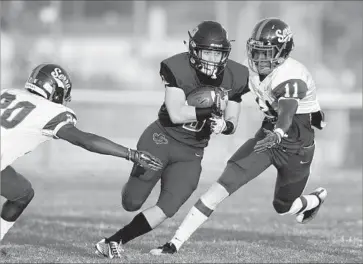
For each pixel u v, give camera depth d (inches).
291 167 666.8
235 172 645.3
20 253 660.7
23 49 2058.3
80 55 2222.0
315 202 725.3
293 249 700.7
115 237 625.0
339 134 1792.6
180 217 1011.3
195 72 629.3
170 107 626.8
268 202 1222.9
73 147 1803.6
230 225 938.7
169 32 2272.4
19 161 1833.2
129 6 2373.3
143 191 655.1
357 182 1519.4
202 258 626.8
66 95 615.8
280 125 613.0
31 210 1095.6
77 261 607.2
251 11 1913.1
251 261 618.2
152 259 613.9
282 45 632.4
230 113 652.1
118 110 1835.6
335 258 647.1
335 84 2105.1
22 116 576.7
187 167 647.8
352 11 2369.6
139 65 2190.0
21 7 2105.1
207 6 2283.5
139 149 653.9
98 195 1299.2
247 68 652.1
